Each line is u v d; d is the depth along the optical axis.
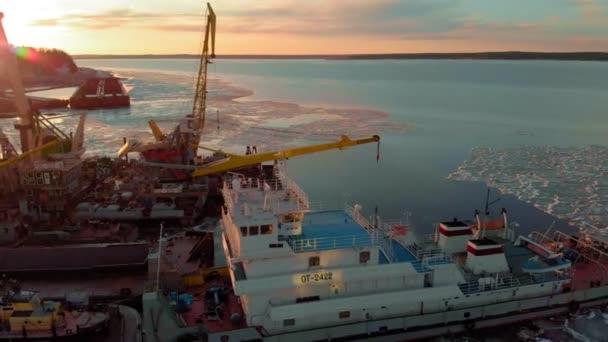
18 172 52.88
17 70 57.50
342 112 153.75
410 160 87.50
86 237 44.88
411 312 28.58
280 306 25.84
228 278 31.86
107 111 163.38
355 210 30.92
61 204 50.62
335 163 85.88
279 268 26.17
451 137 109.31
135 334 28.62
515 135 109.75
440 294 28.19
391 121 134.25
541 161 84.25
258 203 27.80
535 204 61.75
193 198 57.38
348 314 27.45
